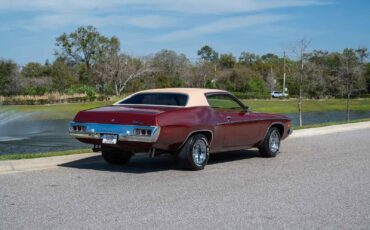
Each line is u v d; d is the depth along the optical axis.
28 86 59.69
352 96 69.94
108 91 62.38
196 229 5.48
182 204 6.57
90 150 11.01
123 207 6.38
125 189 7.45
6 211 6.13
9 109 46.22
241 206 6.52
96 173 8.77
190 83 71.25
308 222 5.83
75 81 70.56
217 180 8.27
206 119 9.25
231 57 93.75
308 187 7.79
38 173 8.66
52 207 6.34
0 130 30.92
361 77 42.03
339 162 10.43
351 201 6.89
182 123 8.72
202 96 9.59
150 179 8.27
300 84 29.09
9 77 57.75
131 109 8.91
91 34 76.56
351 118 44.97
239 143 10.27
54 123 36.41
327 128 18.03
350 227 5.67
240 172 9.10
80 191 7.27
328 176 8.77
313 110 55.97
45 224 5.60
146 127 8.33
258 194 7.24
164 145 8.65
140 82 65.94
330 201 6.88
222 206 6.50
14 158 9.70
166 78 66.56
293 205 6.62
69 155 10.23
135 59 67.19
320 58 57.88
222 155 11.52
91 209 6.26
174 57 74.62
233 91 75.62
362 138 15.37
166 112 8.62
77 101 54.34
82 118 9.03
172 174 8.79
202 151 9.30
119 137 8.53
